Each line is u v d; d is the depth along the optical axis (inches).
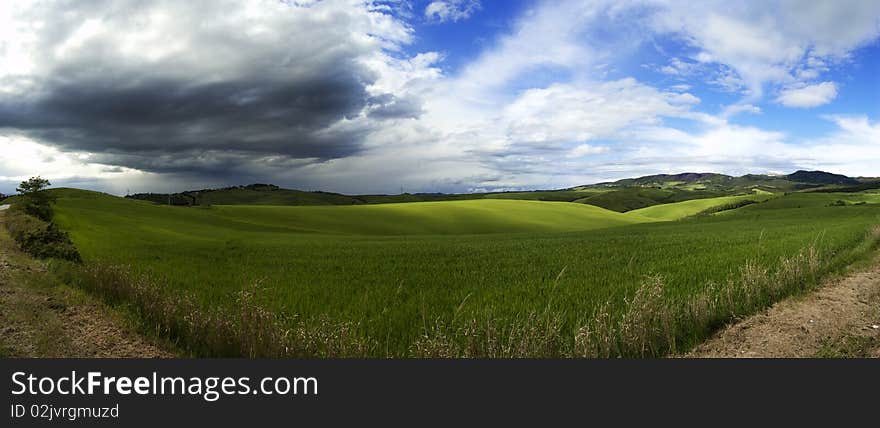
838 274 686.5
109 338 439.5
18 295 555.8
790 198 5984.3
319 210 3944.4
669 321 442.6
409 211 4195.4
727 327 470.0
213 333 418.9
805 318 483.2
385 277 866.8
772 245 1082.7
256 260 1163.9
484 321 496.7
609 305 537.3
